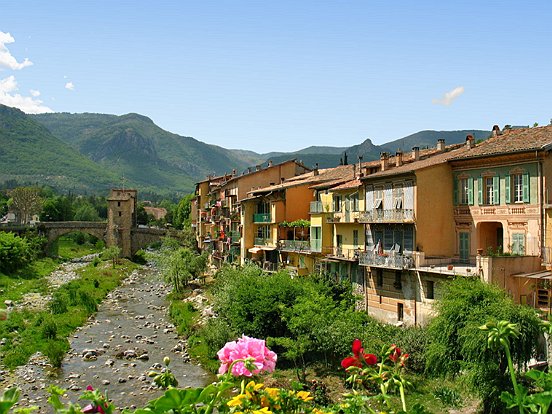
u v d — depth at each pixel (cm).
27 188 17162
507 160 3916
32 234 11675
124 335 5553
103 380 4138
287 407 785
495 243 4225
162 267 9112
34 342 5038
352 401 827
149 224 19488
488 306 2967
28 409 621
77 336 5494
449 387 3125
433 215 4331
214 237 10106
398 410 812
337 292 4859
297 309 4053
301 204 6638
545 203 3650
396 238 4534
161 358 4734
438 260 4275
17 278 8675
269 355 751
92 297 7331
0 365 4419
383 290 4650
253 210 7556
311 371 3888
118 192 13012
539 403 761
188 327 5597
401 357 889
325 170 7569
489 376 2783
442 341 3119
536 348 2864
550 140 3706
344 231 5403
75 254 13850
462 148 4784
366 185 4975
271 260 6888
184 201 17712
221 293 5106
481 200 4144
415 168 4222
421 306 4181
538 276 3406
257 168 9931
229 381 718
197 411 675
